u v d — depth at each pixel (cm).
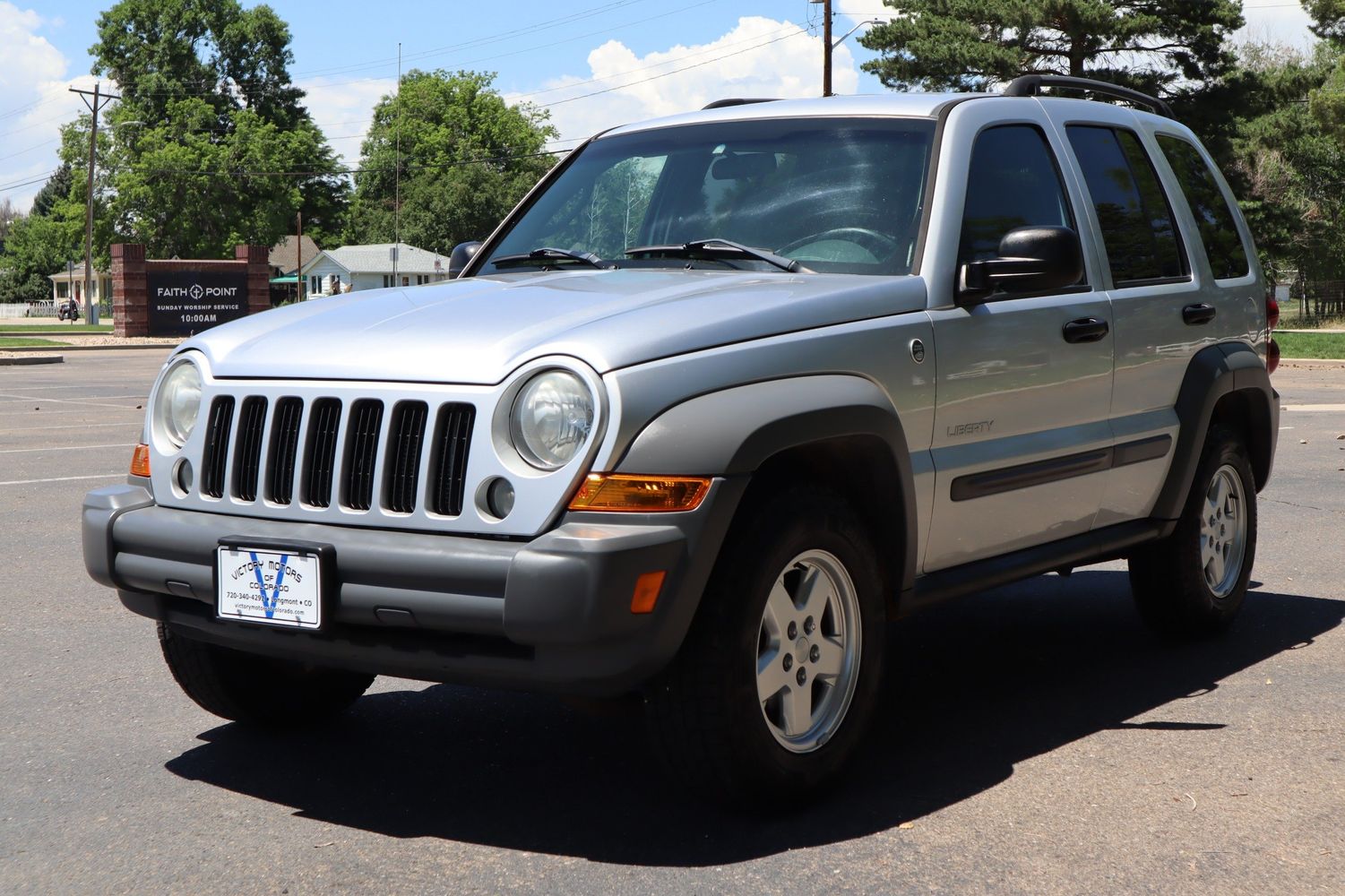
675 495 316
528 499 316
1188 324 511
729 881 313
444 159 10175
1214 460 528
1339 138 4009
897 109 445
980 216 426
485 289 395
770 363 342
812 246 416
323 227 9775
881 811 358
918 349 384
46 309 10050
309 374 350
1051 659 521
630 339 326
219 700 414
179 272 4406
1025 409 426
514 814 359
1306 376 2264
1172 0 3447
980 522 414
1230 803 362
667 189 461
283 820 356
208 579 350
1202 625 537
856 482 382
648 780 385
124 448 1199
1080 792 371
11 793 378
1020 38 3550
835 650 366
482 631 312
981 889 307
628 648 310
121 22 9056
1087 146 494
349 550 326
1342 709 450
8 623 574
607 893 307
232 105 9275
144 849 337
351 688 441
